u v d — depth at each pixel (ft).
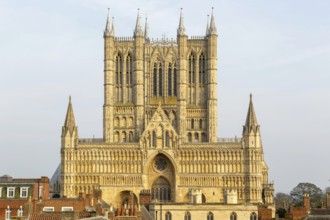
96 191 551.18
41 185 459.73
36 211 322.75
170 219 484.33
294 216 439.22
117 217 304.91
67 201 402.72
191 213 484.74
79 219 274.16
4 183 452.35
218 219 483.51
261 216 476.54
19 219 301.43
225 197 581.12
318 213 411.95
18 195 450.30
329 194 547.90
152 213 484.33
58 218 268.82
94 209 378.73
